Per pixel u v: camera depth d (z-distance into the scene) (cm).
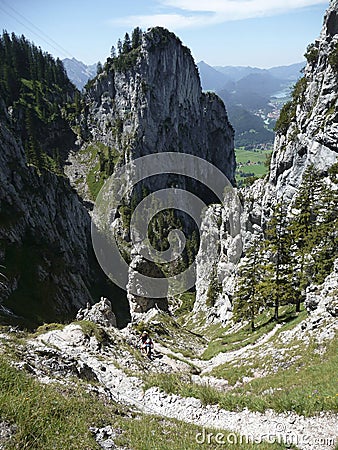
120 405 1892
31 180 11006
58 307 7525
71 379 1916
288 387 2606
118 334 4306
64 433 1212
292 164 7112
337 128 5562
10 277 6962
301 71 7856
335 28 6419
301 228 4853
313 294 3816
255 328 5428
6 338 2167
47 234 10244
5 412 1163
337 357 2681
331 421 1805
